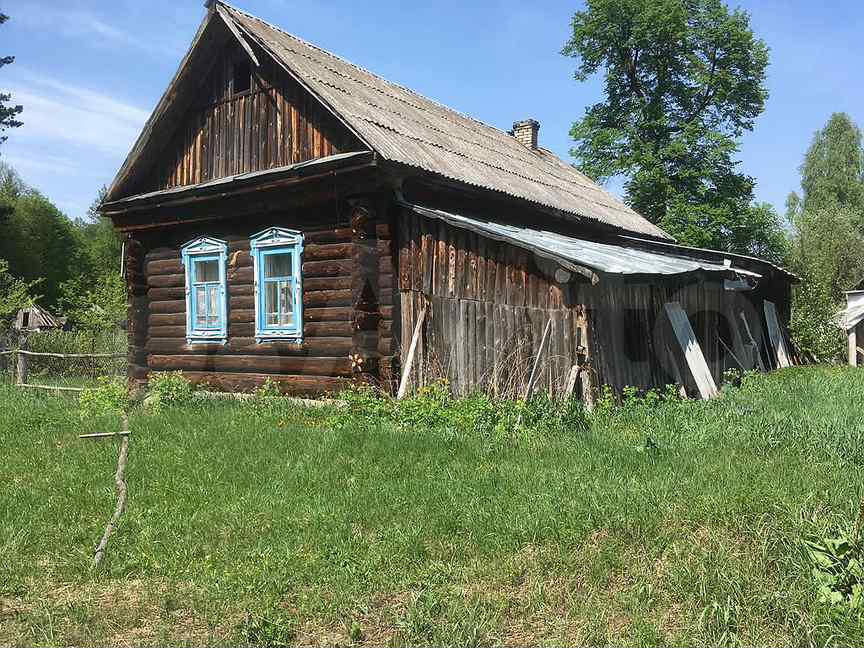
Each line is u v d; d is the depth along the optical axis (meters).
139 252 13.81
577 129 31.66
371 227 10.56
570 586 4.37
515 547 4.83
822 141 53.69
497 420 8.47
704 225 29.58
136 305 13.70
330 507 5.64
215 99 13.03
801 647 3.67
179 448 7.58
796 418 8.48
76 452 7.67
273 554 4.89
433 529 5.13
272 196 11.61
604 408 9.63
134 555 4.95
